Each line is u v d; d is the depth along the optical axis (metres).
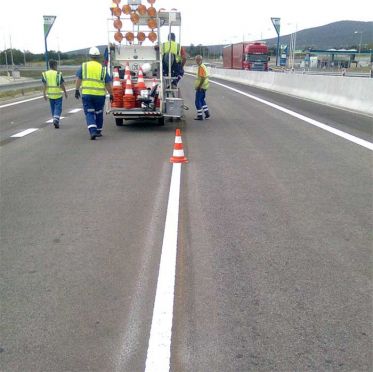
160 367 3.09
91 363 3.14
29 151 10.22
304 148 10.16
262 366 3.10
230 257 4.69
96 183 7.47
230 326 3.53
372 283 4.18
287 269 4.43
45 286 4.16
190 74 70.69
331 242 5.05
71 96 27.66
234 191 6.93
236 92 28.36
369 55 91.38
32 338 3.42
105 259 4.68
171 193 6.83
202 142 11.05
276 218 5.78
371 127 13.07
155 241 5.10
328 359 3.16
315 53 94.00
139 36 13.02
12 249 4.96
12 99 26.05
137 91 12.98
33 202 6.55
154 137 11.91
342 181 7.45
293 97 24.36
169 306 3.80
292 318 3.63
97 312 3.74
